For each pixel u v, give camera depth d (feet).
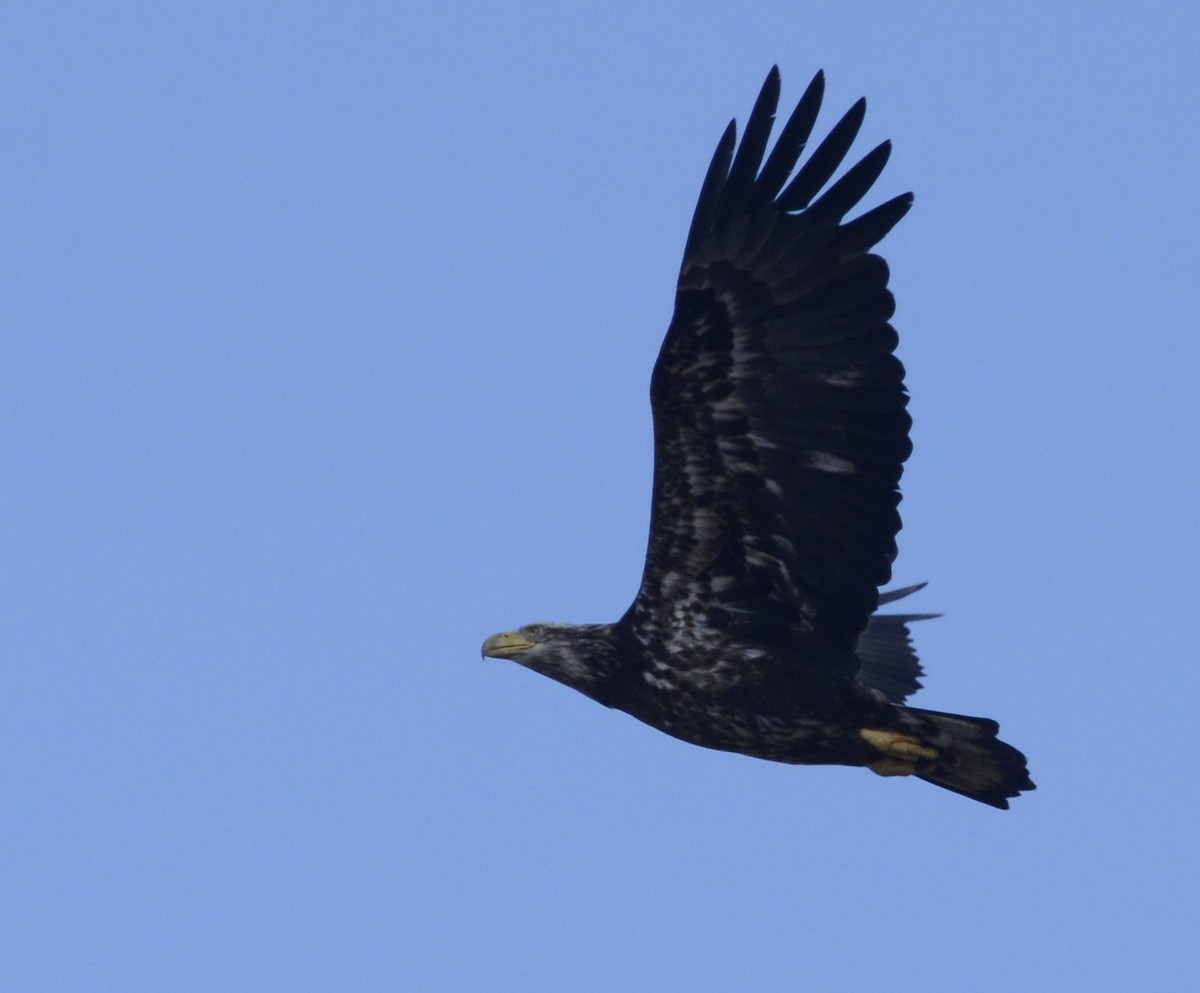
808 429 52.75
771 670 54.95
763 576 54.44
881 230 51.31
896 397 51.75
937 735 54.70
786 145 51.42
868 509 52.80
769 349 52.49
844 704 54.75
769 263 51.88
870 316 51.55
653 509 54.80
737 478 53.72
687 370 53.16
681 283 52.47
